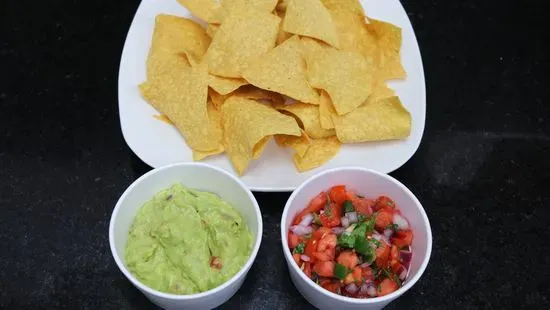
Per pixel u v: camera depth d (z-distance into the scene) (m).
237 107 0.34
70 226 0.33
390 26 0.37
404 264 0.30
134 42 0.38
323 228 0.30
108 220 0.33
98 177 0.35
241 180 0.33
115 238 0.28
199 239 0.28
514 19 0.43
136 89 0.36
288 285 0.32
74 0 0.42
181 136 0.34
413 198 0.30
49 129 0.36
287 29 0.35
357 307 0.28
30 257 0.32
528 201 0.35
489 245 0.33
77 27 0.41
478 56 0.41
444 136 0.37
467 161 0.36
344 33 0.37
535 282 0.32
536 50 0.41
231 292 0.30
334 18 0.37
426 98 0.39
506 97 0.39
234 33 0.35
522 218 0.34
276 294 0.31
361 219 0.30
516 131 0.38
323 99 0.34
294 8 0.36
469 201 0.35
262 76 0.34
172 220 0.29
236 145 0.32
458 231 0.34
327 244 0.29
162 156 0.34
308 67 0.34
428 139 0.37
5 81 0.38
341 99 0.34
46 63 0.39
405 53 0.38
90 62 0.40
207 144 0.33
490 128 0.38
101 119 0.37
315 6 0.36
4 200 0.34
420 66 0.37
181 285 0.28
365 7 0.40
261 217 0.31
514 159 0.36
